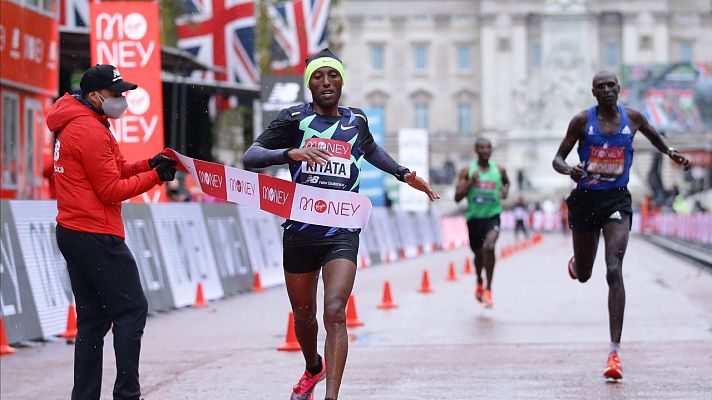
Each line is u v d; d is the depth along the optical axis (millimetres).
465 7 174625
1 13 28688
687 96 130000
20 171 31438
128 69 25109
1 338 17328
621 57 171750
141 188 10812
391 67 175625
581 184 14711
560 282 31703
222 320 22047
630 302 24266
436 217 65125
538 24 172000
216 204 28516
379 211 48281
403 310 23656
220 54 41094
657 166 113562
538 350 16672
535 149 119625
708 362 15078
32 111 32500
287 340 17297
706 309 22484
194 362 16078
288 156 10367
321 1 44594
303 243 10844
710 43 173250
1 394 13672
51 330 19219
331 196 10758
